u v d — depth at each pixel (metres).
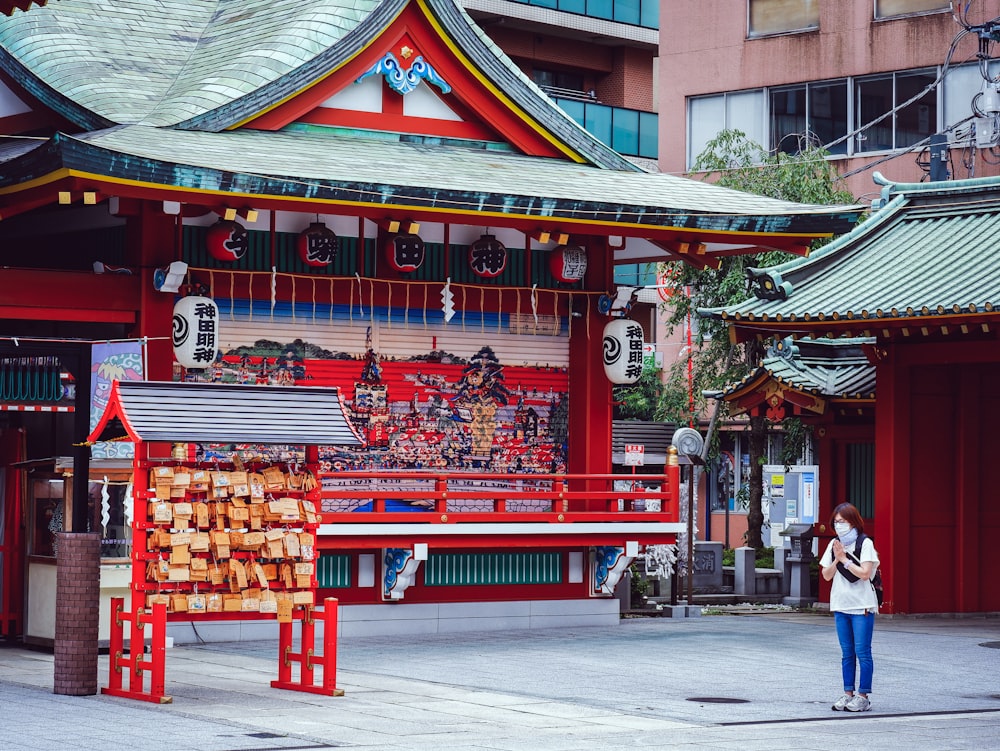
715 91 46.56
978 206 25.50
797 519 29.53
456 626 21.52
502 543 21.00
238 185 17.92
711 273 34.50
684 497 40.97
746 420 44.34
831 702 14.97
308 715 13.39
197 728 12.41
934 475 24.78
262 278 20.28
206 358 19.27
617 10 50.59
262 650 18.80
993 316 21.66
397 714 13.58
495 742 12.04
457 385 21.98
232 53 22.08
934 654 19.22
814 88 44.72
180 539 13.96
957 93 41.84
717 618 24.36
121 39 22.81
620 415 47.81
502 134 22.88
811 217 22.22
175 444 14.77
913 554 24.45
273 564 14.67
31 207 18.70
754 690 15.73
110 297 19.17
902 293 23.20
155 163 17.30
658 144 48.31
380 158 20.66
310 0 22.84
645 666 17.66
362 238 21.11
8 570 19.45
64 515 18.19
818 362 26.67
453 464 21.88
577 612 22.59
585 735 12.53
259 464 14.62
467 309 22.08
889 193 26.59
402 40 21.77
